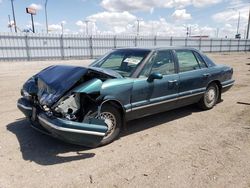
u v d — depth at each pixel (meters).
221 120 5.27
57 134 3.44
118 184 2.91
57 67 4.25
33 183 2.91
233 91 8.44
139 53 4.72
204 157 3.59
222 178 3.04
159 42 39.69
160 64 4.73
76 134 3.42
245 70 15.22
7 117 5.30
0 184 2.88
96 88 3.64
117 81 3.99
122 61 4.75
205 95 5.85
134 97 4.20
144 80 4.32
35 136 4.28
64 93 3.57
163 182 2.95
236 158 3.56
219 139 4.25
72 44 30.81
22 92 4.53
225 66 6.46
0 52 25.98
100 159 3.52
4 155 3.59
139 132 4.55
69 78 3.69
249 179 3.03
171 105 4.98
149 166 3.33
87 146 3.74
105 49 33.81
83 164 3.38
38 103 3.96
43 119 3.59
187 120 5.25
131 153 3.72
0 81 10.68
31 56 28.05
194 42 44.03
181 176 3.08
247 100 7.05
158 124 4.99
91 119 3.56
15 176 3.06
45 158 3.52
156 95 4.57
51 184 2.90
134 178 3.04
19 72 14.71
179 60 5.13
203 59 5.79
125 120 4.24
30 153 3.66
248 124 5.02
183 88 5.11
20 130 4.54
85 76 3.83
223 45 48.75
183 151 3.78
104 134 3.63
